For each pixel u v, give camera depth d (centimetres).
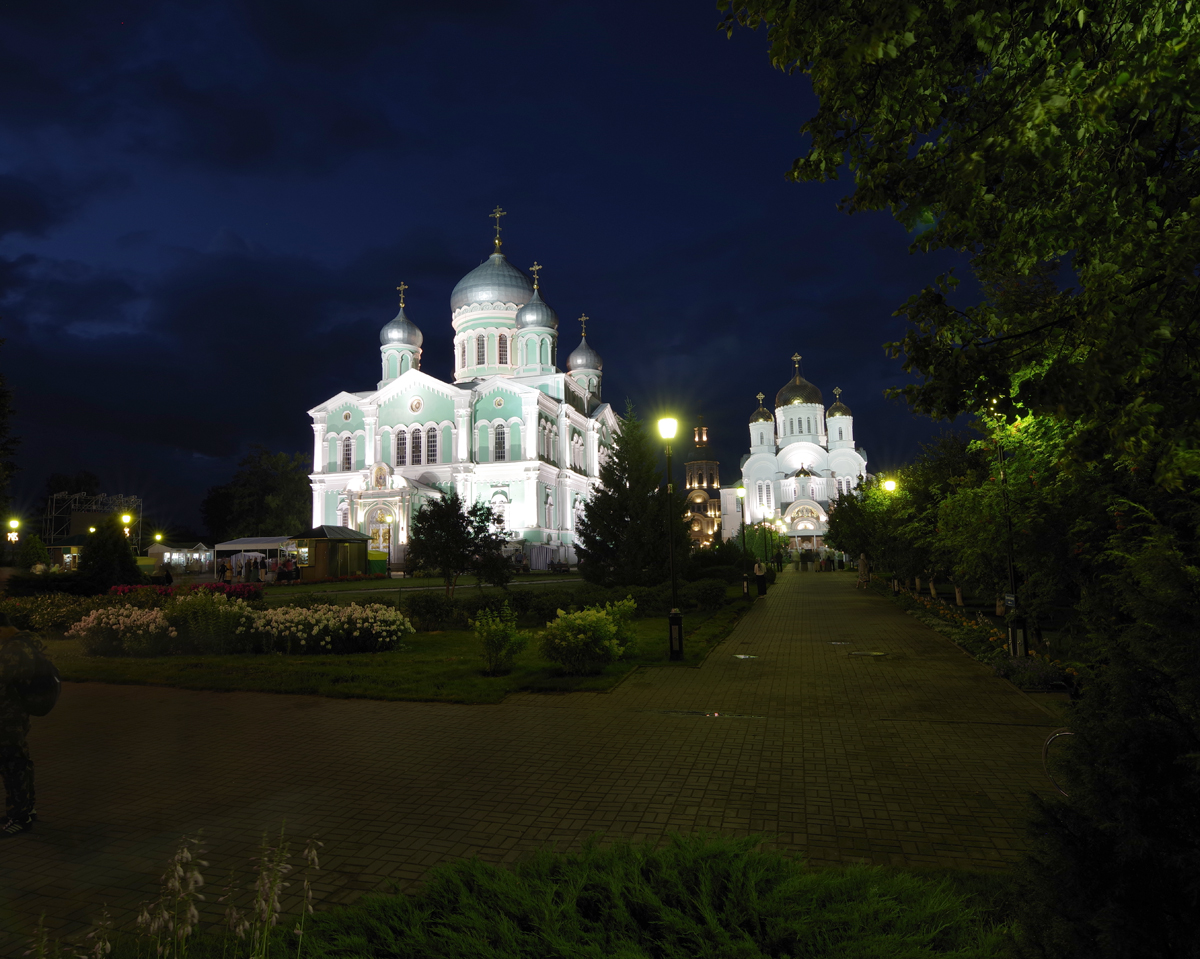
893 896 383
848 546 4172
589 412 7738
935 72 462
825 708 1060
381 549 5616
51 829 644
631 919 356
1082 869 308
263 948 343
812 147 523
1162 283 341
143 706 1140
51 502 7769
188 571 6588
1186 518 602
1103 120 349
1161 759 301
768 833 607
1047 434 1012
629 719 1011
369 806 690
